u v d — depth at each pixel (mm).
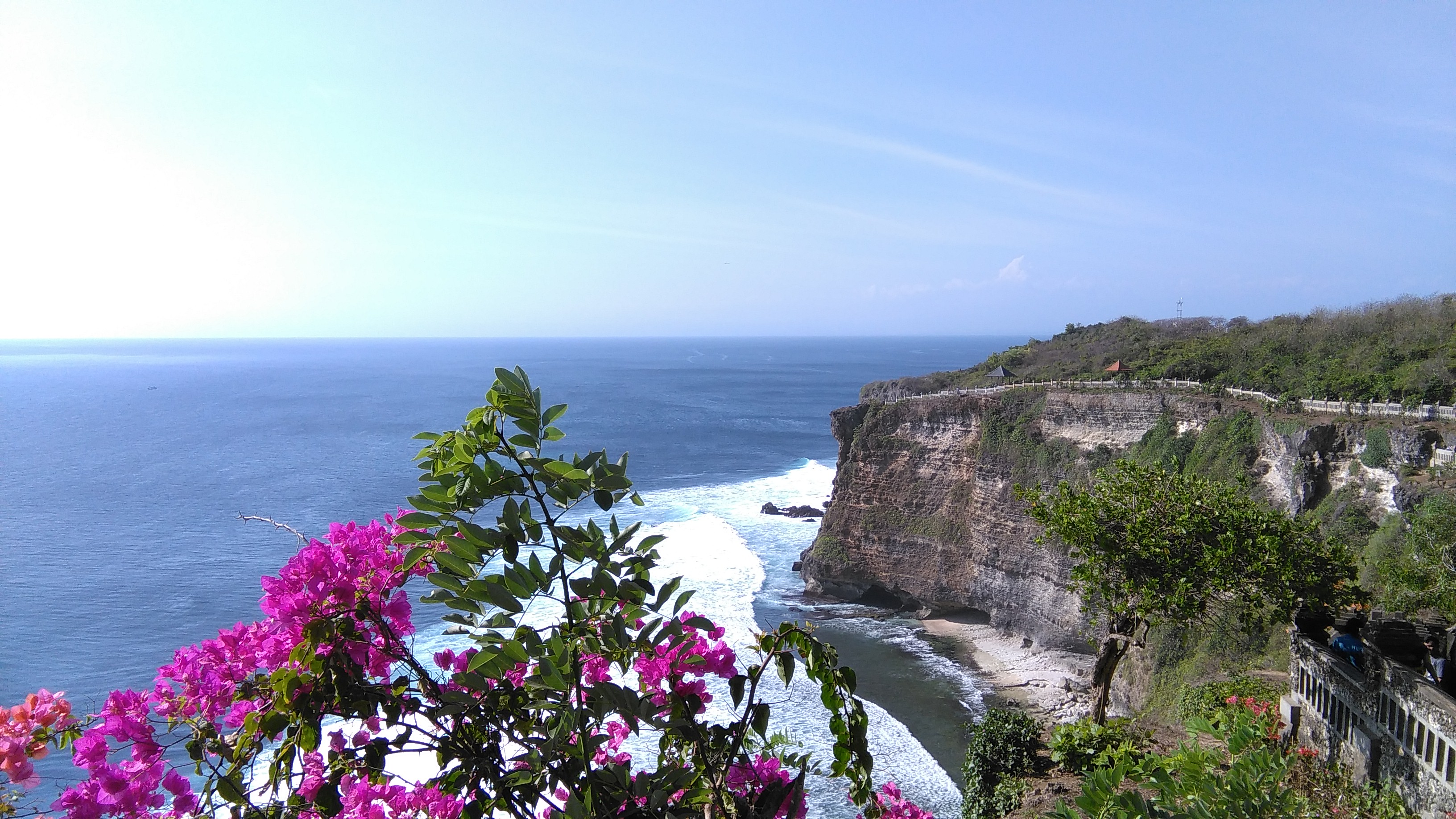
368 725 4574
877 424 59000
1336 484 37312
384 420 143250
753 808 4621
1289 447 39375
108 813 3740
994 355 92188
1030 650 47000
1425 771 10750
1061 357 84938
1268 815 6531
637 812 4133
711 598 55656
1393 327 57062
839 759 4973
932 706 39719
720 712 31047
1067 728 19672
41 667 38469
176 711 4043
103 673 38031
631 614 4828
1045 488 48938
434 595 4230
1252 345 61906
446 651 5023
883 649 47688
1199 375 59312
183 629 43906
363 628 4320
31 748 3688
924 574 54094
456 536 4250
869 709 38781
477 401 174125
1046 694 41000
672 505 82812
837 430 62906
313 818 4074
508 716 4355
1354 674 13141
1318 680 14391
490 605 4793
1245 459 41594
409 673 4613
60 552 60094
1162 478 20172
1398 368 44688
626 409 166500
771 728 30469
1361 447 36594
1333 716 13641
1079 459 48781
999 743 19688
